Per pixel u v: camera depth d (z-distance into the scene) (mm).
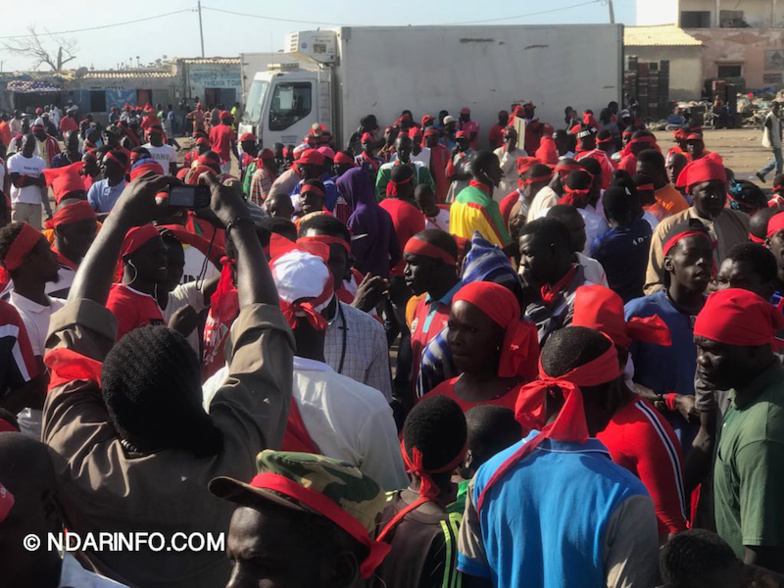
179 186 2961
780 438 3025
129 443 2398
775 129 21469
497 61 20500
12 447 2135
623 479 2570
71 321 2686
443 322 4875
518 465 2658
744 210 8320
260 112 20516
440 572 2719
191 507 2332
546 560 2555
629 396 3340
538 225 4859
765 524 3006
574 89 20719
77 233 5840
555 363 2871
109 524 2346
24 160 13492
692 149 11289
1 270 4844
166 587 2350
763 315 3156
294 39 20703
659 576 2539
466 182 13070
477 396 3963
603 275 5449
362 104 20250
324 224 5340
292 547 1964
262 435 2471
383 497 2115
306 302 3445
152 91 59281
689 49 49750
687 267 4613
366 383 4551
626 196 6777
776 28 54562
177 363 2338
